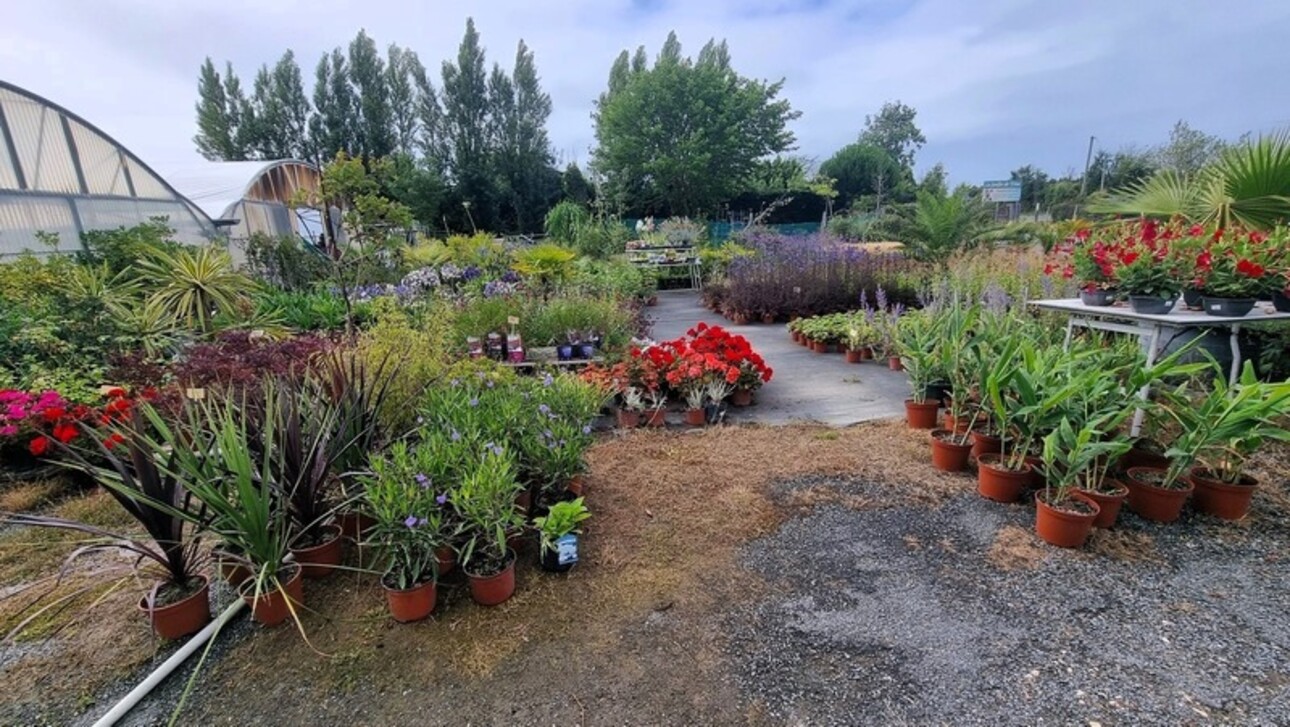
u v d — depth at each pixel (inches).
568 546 84.7
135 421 82.5
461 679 66.2
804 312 328.8
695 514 104.2
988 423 126.2
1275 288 123.5
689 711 61.2
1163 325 128.4
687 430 151.4
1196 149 695.1
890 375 210.8
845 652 69.4
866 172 1210.0
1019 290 224.5
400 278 369.7
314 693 64.7
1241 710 59.1
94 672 68.7
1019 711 60.0
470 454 86.7
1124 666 65.8
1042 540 93.3
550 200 1147.3
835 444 138.6
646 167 948.0
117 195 316.2
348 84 1086.4
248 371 145.1
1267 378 150.9
